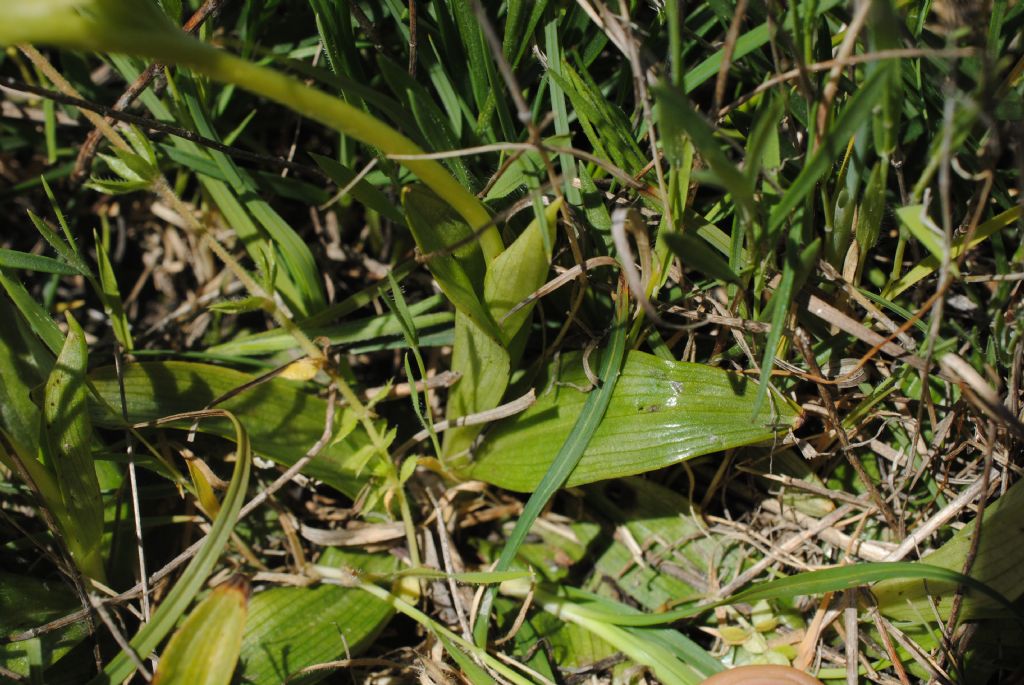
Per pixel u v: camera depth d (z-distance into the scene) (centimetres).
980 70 53
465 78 57
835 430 56
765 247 54
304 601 57
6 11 46
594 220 56
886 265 58
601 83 58
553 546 59
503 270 54
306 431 57
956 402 56
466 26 54
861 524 57
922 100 55
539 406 57
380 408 60
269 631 56
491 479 57
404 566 58
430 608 57
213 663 52
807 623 57
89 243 63
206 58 48
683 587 58
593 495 59
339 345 59
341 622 56
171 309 63
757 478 59
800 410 54
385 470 56
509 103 57
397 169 56
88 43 47
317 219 61
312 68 53
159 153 60
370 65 59
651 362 55
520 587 58
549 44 55
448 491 58
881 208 54
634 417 55
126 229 64
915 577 54
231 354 59
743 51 54
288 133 62
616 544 59
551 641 57
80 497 55
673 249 51
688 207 55
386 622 57
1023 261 54
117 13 48
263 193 61
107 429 59
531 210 56
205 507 56
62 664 55
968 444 56
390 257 61
